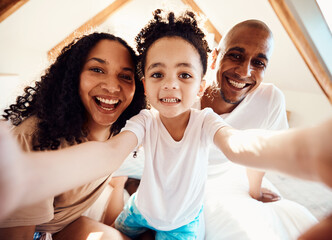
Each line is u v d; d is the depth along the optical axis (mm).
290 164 210
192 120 642
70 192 670
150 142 643
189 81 544
